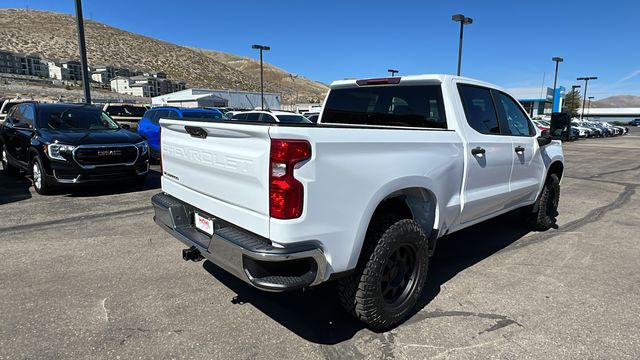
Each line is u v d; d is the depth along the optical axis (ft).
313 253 8.43
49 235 17.48
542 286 13.10
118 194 26.02
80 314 10.93
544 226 18.97
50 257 14.96
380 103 14.37
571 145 91.66
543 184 17.93
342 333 10.26
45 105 28.73
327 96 16.08
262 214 8.58
